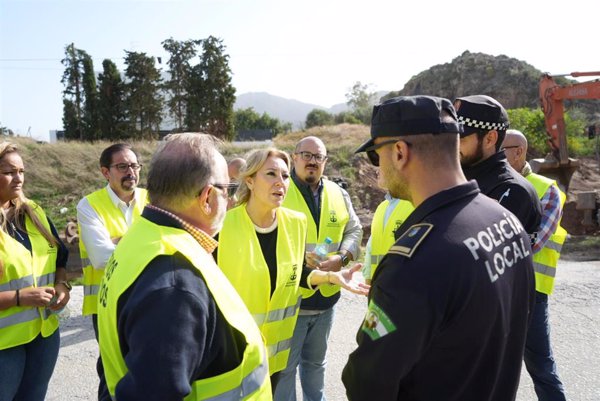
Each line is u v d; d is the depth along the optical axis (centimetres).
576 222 1128
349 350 433
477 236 135
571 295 566
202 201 145
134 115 4297
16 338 253
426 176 145
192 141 147
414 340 126
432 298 125
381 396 133
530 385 363
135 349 117
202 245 147
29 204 285
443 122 144
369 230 1190
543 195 317
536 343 290
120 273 133
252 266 242
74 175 1911
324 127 3097
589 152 2419
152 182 145
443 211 139
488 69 6397
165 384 113
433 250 130
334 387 369
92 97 4319
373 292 139
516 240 149
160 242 133
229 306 138
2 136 2028
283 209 273
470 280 128
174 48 4288
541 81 1140
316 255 315
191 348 120
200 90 4294
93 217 341
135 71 4272
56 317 285
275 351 255
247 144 2462
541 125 2467
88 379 378
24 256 265
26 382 272
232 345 138
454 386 133
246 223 249
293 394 297
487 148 235
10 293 251
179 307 121
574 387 354
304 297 298
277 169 247
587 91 1047
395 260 134
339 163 1756
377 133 152
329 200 352
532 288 155
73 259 962
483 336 132
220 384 133
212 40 4275
